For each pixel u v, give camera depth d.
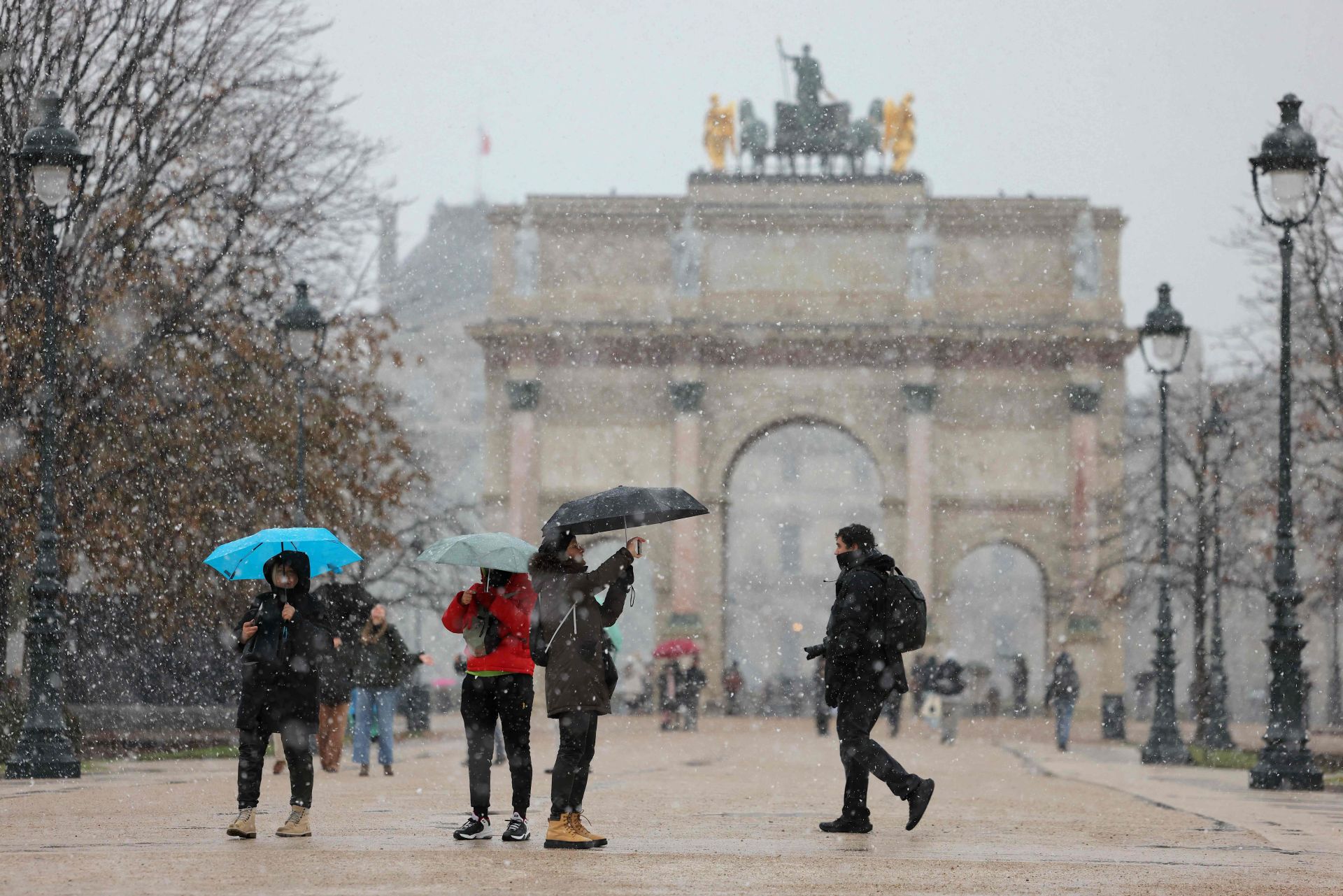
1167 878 36.28
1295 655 79.19
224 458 114.25
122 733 116.50
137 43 109.50
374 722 78.31
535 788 66.88
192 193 112.94
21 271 101.19
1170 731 114.56
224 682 125.75
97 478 105.06
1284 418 81.12
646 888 33.03
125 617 112.06
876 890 33.09
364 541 124.62
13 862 36.69
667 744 132.62
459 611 42.56
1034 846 43.75
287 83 117.94
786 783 73.94
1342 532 137.62
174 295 111.31
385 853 38.81
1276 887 34.94
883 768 45.22
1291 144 80.44
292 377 119.00
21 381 99.19
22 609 109.94
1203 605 158.88
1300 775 77.81
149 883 33.03
